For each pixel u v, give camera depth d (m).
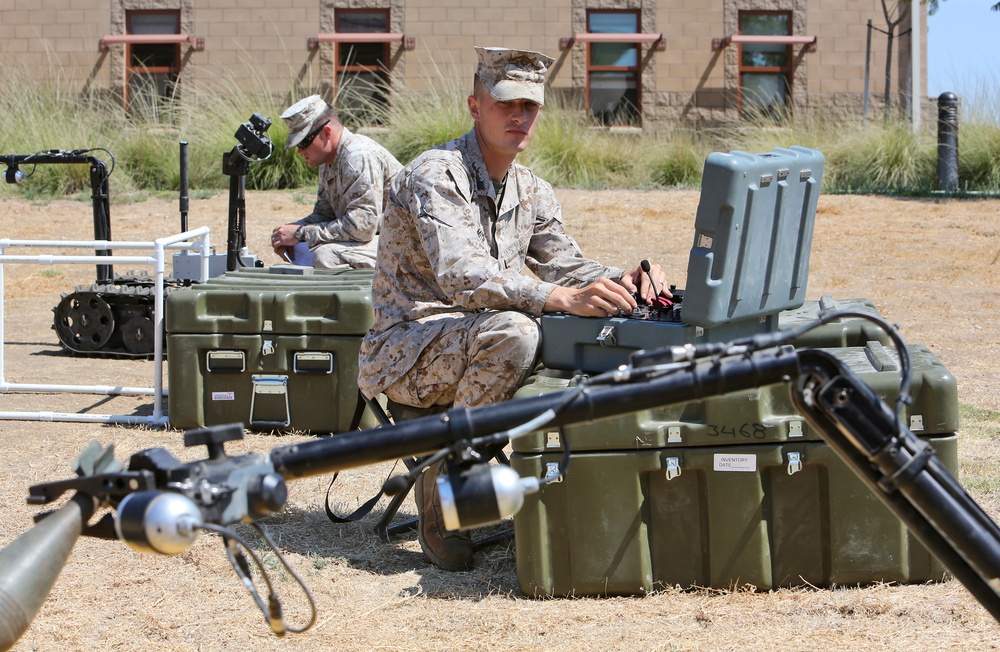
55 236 11.53
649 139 16.12
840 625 3.12
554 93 21.38
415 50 21.23
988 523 1.60
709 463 3.31
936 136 15.30
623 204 13.06
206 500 1.48
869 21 20.31
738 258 3.27
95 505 1.53
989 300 8.88
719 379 1.61
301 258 6.57
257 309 5.27
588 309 3.47
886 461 1.59
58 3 21.25
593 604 3.32
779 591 3.36
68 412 5.84
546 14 21.28
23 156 7.45
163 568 3.69
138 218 12.27
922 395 3.29
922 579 3.39
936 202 13.31
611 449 3.32
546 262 4.06
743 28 21.73
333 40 20.91
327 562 3.75
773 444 3.32
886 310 8.59
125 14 21.30
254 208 12.62
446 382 3.66
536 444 3.29
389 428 1.61
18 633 1.39
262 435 5.32
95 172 7.54
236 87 16.34
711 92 21.62
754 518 3.34
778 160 3.33
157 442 5.21
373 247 6.61
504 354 3.49
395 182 3.81
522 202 3.91
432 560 3.67
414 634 3.16
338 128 6.63
